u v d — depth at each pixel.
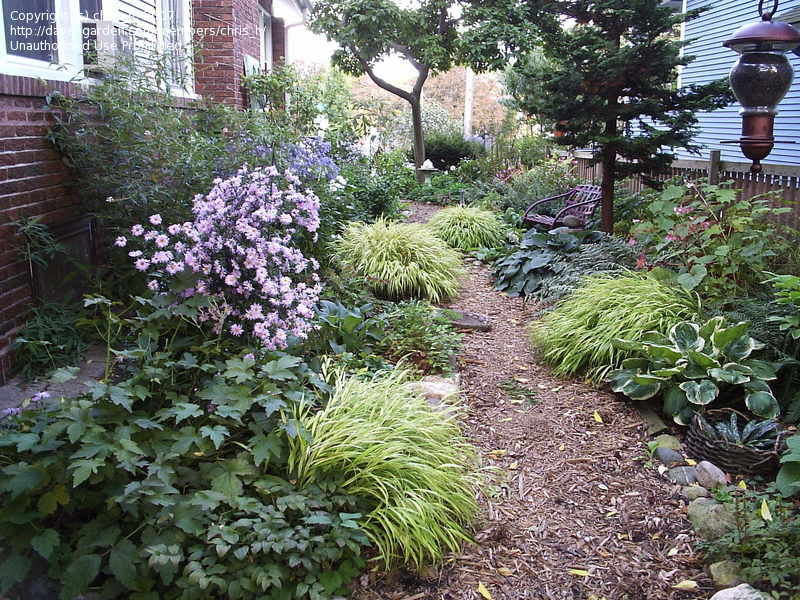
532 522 3.06
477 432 3.86
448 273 6.56
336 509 2.74
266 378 2.99
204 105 6.15
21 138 3.90
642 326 4.46
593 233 6.91
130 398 2.62
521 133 17.03
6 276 3.72
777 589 2.54
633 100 7.31
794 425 3.72
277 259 3.36
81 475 2.20
